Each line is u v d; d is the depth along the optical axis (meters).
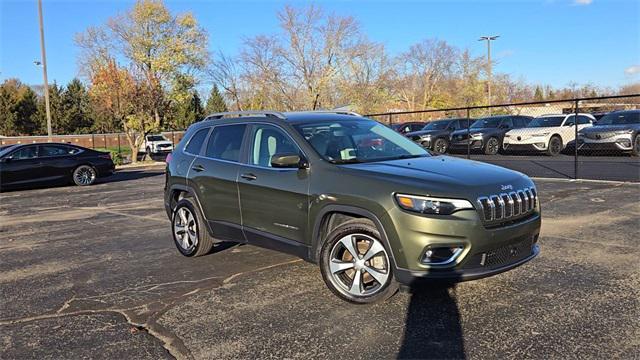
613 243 5.92
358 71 37.84
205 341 3.77
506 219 4.06
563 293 4.39
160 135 38.78
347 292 4.33
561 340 3.53
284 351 3.55
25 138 40.97
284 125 5.10
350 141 5.06
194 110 62.66
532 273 4.94
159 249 6.68
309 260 4.66
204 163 5.91
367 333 3.76
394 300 4.36
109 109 27.67
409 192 3.94
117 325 4.13
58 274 5.69
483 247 3.88
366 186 4.17
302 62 35.88
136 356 3.57
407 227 3.89
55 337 3.94
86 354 3.63
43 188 15.80
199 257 6.13
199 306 4.48
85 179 16.03
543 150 18.05
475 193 3.92
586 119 19.33
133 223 8.73
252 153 5.36
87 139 43.16
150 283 5.20
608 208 8.01
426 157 5.02
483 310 4.09
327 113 5.70
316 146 4.79
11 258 6.54
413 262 3.89
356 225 4.21
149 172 21.33
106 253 6.59
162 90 30.22
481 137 19.52
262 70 35.84
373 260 4.25
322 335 3.77
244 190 5.23
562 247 5.83
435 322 3.90
